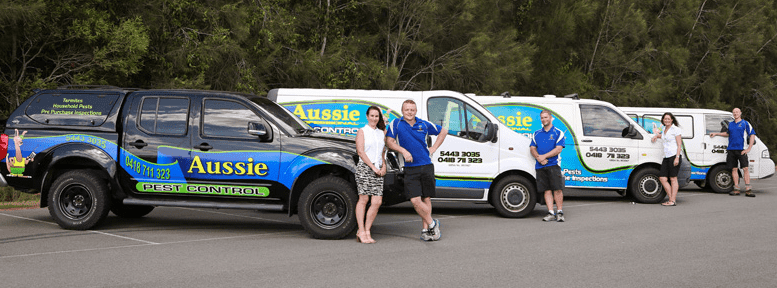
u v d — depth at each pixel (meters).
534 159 10.80
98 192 8.92
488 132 10.48
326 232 8.31
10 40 15.39
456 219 10.70
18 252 7.40
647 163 13.22
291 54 20.22
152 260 6.98
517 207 10.84
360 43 22.34
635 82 29.11
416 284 5.97
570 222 10.25
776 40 34.44
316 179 8.40
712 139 15.75
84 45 15.90
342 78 20.98
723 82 32.12
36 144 9.01
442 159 10.84
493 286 5.92
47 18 15.15
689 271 6.58
